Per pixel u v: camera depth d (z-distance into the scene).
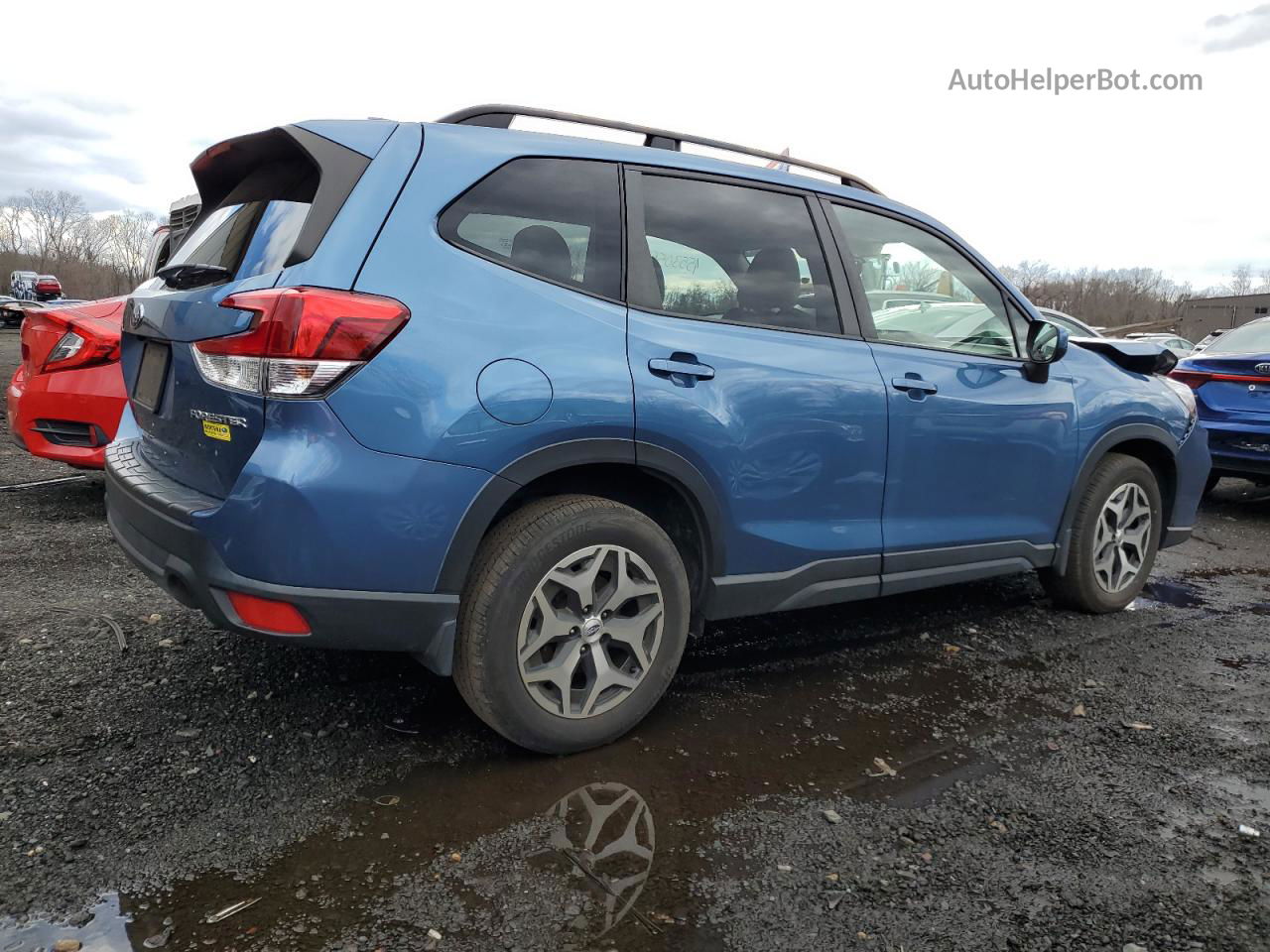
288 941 1.67
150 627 3.24
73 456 4.85
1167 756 2.62
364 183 2.19
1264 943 1.78
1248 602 4.38
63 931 1.67
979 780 2.42
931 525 3.21
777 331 2.81
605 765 2.42
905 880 1.95
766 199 2.92
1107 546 3.93
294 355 1.99
